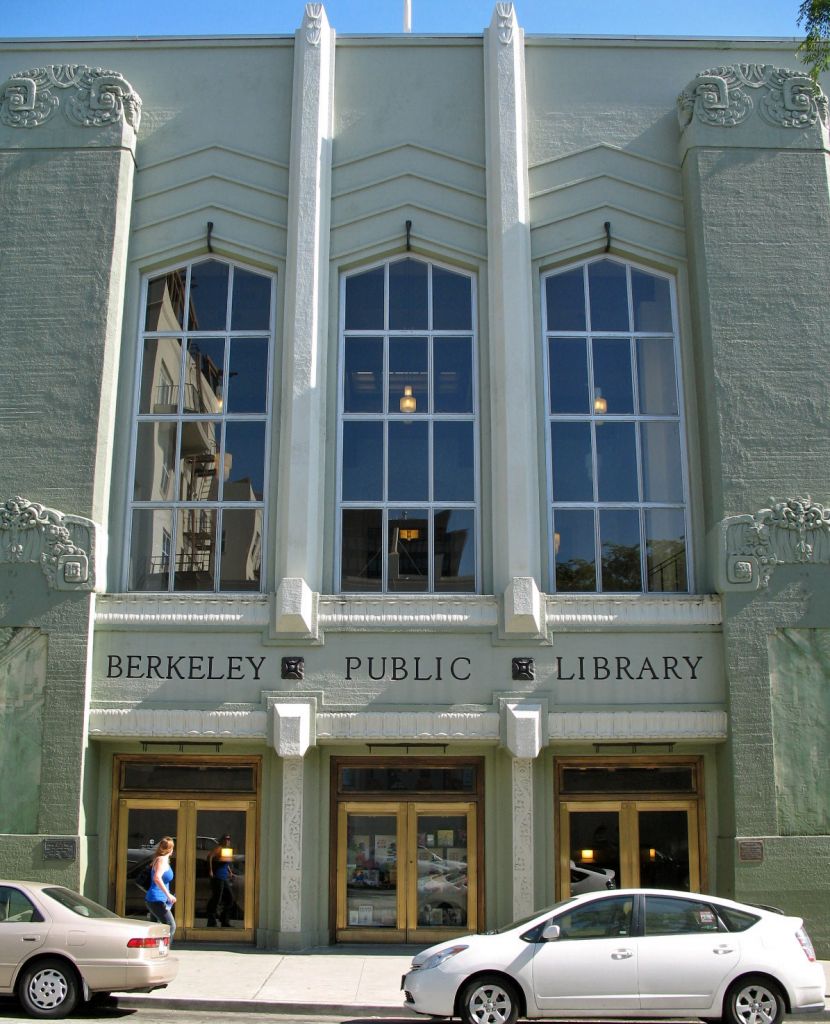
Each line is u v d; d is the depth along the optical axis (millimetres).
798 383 17531
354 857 16781
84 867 16203
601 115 19141
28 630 16797
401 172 18844
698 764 17000
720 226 18109
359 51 19359
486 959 11281
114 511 17719
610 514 17828
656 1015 11227
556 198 18781
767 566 16875
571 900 11734
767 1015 11086
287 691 16750
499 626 16891
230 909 16609
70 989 11789
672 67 19344
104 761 17016
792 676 16609
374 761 17000
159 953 12188
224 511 17828
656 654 16922
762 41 19359
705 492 17672
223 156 18969
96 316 17875
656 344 18531
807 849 16000
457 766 16984
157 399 18297
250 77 19281
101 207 18297
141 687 16828
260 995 13164
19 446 17406
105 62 19375
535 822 16672
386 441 18031
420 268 18797
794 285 17891
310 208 18266
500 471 17406
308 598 16891
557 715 16594
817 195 18250
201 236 18641
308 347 17719
